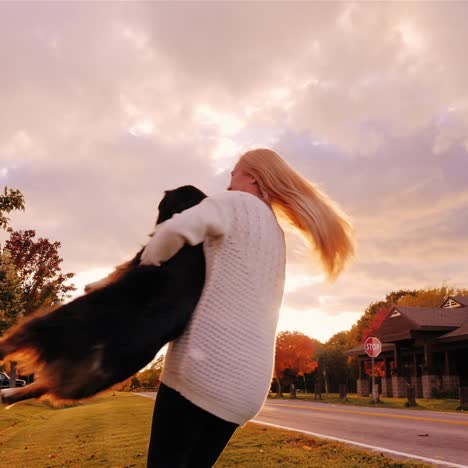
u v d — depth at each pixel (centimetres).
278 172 220
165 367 189
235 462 655
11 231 3031
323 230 212
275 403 3005
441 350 3809
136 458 711
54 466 698
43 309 168
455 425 1295
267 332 197
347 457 692
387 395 4359
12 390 160
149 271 178
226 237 192
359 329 7850
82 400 164
